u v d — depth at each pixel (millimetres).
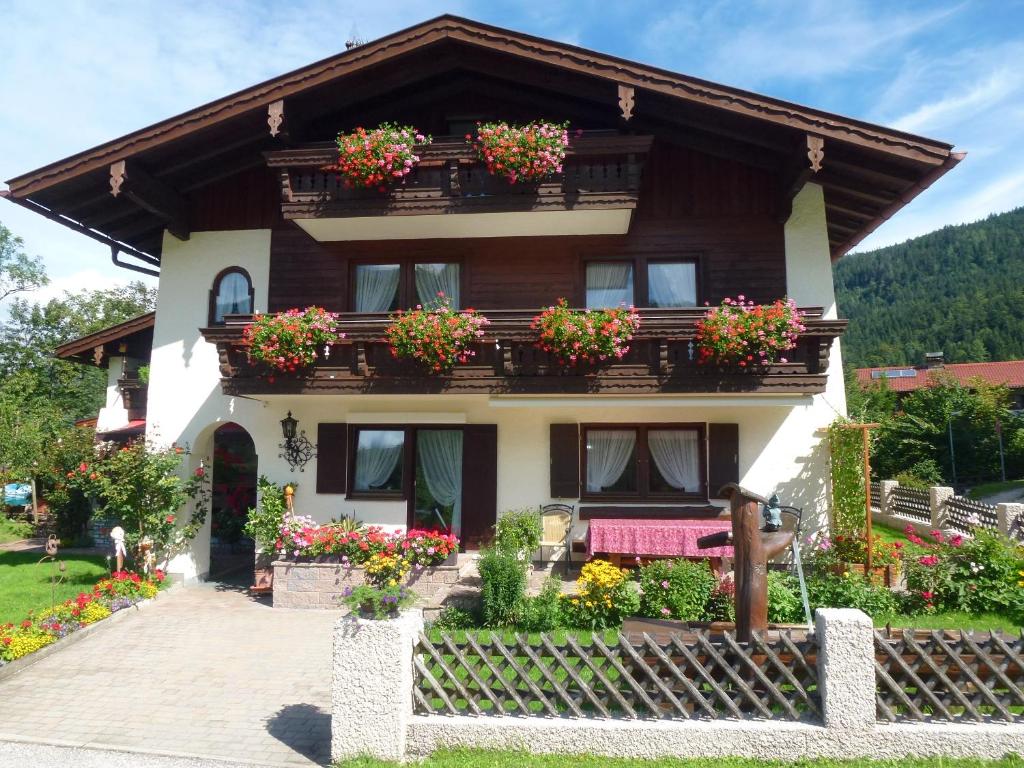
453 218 11359
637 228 11969
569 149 10859
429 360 10812
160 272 12969
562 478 11570
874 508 19141
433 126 12750
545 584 9078
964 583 9055
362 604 5453
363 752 5160
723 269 11688
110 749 5734
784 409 11414
